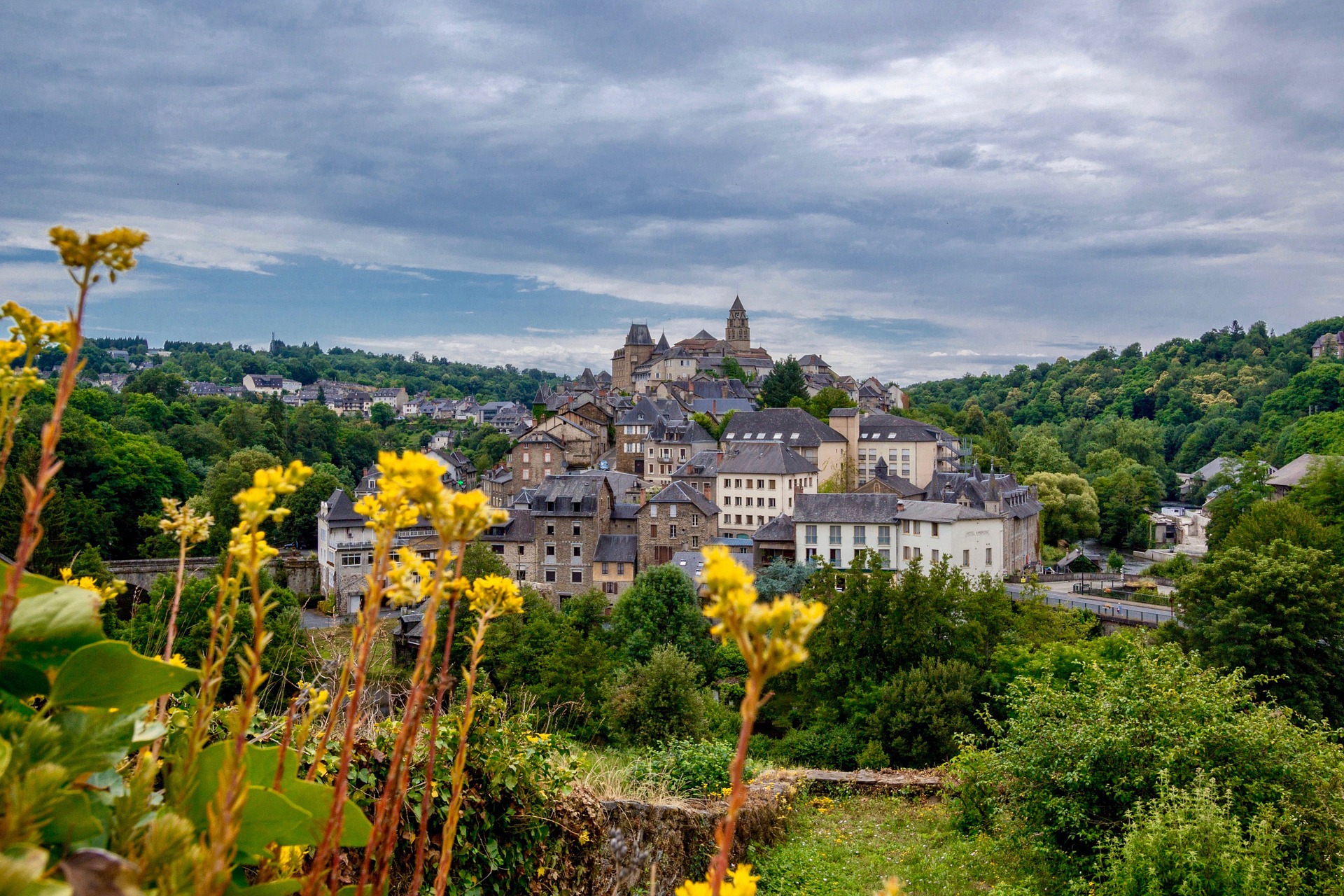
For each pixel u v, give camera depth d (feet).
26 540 6.73
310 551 261.85
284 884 8.98
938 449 327.88
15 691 8.08
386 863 9.27
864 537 223.51
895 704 99.76
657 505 218.59
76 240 6.50
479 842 26.73
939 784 69.26
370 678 28.53
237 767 7.57
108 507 223.30
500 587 11.38
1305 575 105.70
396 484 8.85
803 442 299.79
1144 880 40.50
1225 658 105.09
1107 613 169.58
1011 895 47.73
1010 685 63.10
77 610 8.07
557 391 494.59
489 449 453.17
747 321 591.78
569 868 31.45
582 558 218.18
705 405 389.19
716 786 55.26
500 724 28.63
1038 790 53.52
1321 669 102.22
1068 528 313.53
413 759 24.89
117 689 8.23
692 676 104.73
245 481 239.50
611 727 103.04
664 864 39.60
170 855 7.15
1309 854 43.45
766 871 50.31
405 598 9.08
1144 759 49.55
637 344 544.21
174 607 11.66
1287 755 48.62
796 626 6.42
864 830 60.90
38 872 5.67
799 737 105.81
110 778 9.32
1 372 7.44
